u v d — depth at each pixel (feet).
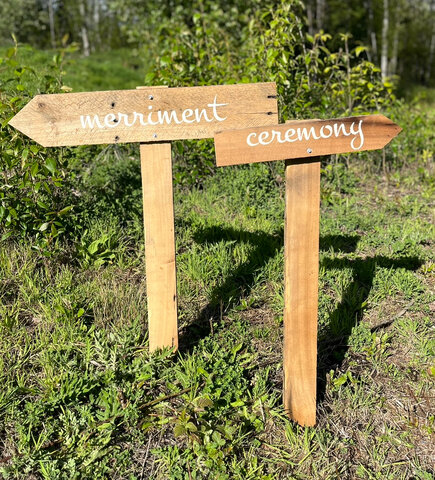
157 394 9.18
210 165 18.57
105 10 128.47
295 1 20.47
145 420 8.61
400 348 10.97
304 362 8.80
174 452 8.06
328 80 22.36
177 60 20.71
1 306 10.73
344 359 10.58
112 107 8.32
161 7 44.96
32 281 11.43
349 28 78.89
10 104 11.89
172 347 9.77
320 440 8.63
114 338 9.98
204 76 21.39
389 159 23.99
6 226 12.15
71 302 10.99
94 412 8.55
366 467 8.41
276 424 8.86
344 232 16.05
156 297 9.46
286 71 19.48
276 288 12.54
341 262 13.73
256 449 8.43
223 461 8.00
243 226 15.49
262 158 7.95
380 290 12.67
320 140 8.06
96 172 17.93
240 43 36.45
